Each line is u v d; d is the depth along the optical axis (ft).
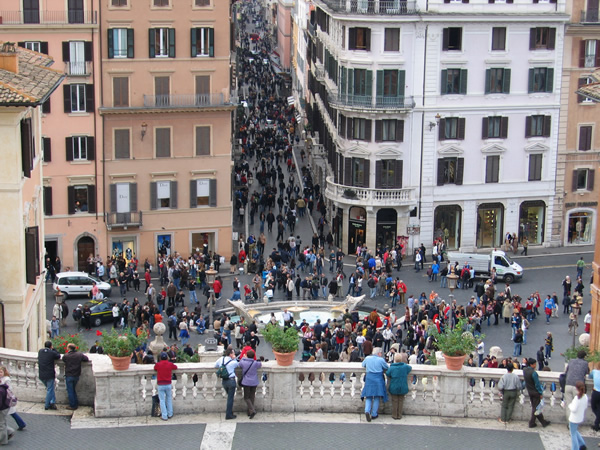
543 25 289.74
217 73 275.59
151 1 266.36
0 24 257.14
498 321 230.48
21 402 108.06
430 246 297.53
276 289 258.78
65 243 272.31
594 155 303.68
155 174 276.21
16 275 139.95
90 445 98.22
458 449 98.84
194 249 284.41
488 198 298.15
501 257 266.77
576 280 268.21
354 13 282.56
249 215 328.08
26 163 141.18
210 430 102.01
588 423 104.53
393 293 244.22
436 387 105.91
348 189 291.99
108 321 225.35
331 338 192.95
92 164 270.05
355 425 103.71
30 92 133.69
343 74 291.79
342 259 277.03
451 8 283.59
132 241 279.08
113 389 104.22
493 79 290.56
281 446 98.94
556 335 221.25
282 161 401.90
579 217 309.42
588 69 296.10
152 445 98.63
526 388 104.17
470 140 293.23
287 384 106.11
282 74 606.14
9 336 141.08
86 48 264.11
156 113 272.31
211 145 279.08
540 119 297.12
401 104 285.84
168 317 220.84
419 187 292.61
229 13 274.77
